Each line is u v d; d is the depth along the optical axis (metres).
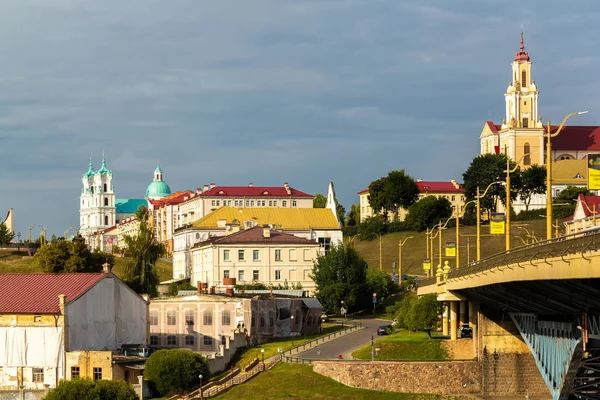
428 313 172.12
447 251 179.12
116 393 140.38
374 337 187.75
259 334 192.75
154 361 151.88
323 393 148.00
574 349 122.31
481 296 148.38
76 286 164.62
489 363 155.00
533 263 103.88
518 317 147.38
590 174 102.50
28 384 156.00
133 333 172.62
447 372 153.50
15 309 157.75
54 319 156.00
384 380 151.88
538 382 154.62
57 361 155.25
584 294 103.75
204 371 155.38
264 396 146.75
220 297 194.25
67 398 138.75
